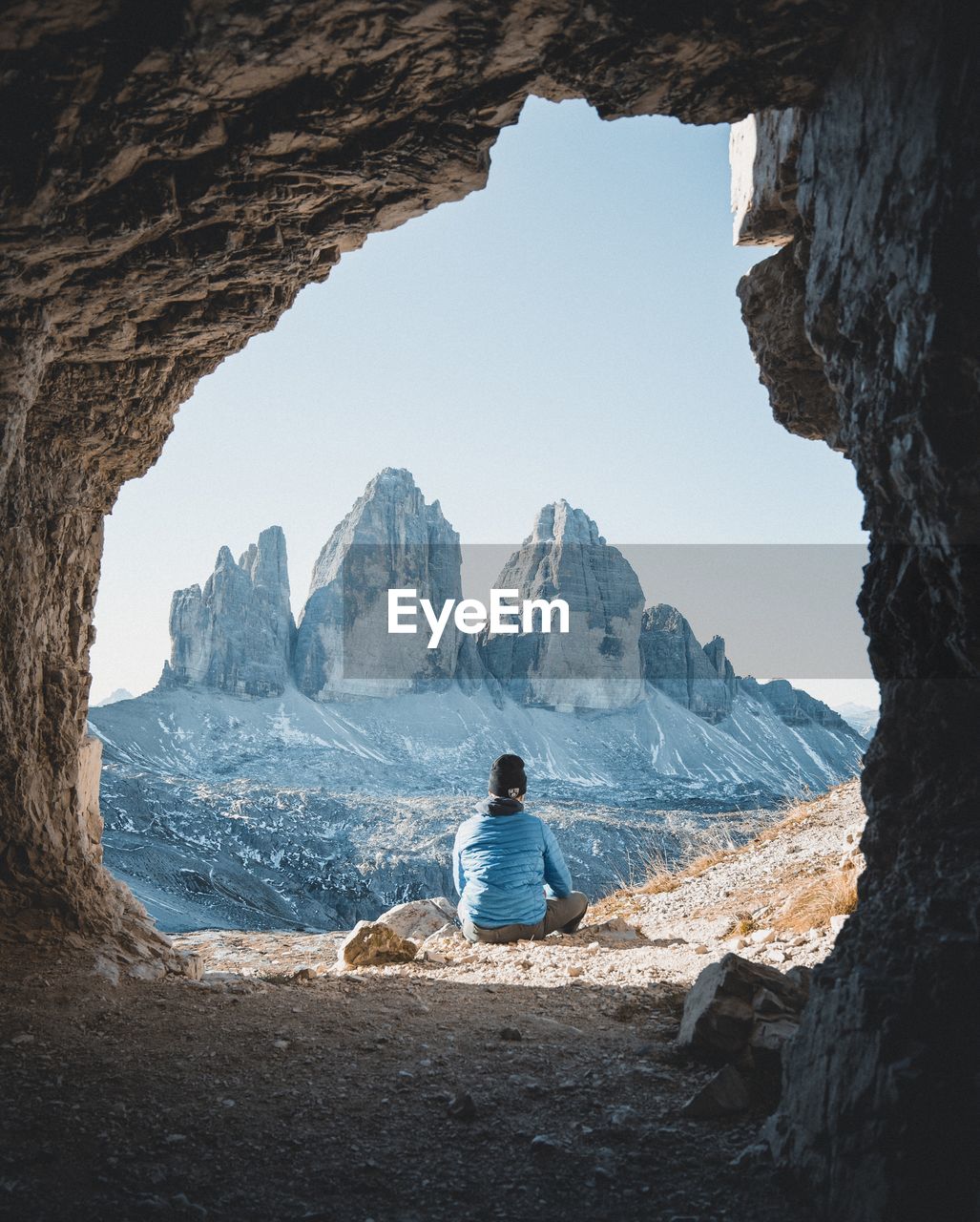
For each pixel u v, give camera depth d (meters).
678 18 4.34
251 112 4.74
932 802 3.98
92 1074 4.74
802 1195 3.62
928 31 3.70
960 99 3.54
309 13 4.16
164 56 4.23
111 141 4.60
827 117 4.65
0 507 6.71
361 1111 4.51
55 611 8.00
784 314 6.37
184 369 7.34
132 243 5.30
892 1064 3.31
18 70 4.21
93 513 8.47
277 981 7.05
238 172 4.99
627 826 115.06
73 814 8.10
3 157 4.48
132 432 7.68
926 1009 3.40
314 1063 5.11
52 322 5.85
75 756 8.16
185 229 5.43
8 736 7.10
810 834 14.05
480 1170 3.97
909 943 3.62
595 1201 3.72
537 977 7.50
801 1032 4.02
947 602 3.95
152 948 7.39
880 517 4.41
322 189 5.30
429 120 4.91
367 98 4.70
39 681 7.68
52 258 5.18
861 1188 3.29
